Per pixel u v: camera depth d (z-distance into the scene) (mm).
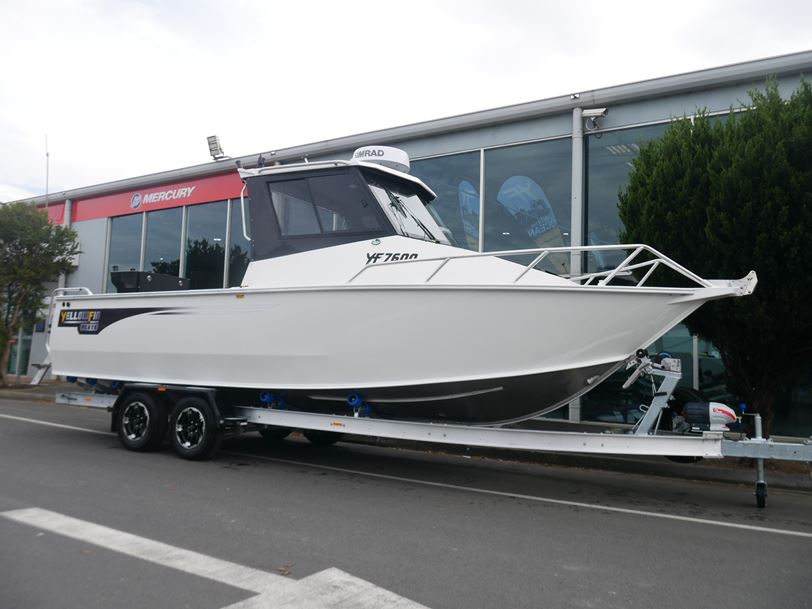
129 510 5414
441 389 6641
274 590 3723
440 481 7215
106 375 8680
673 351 10273
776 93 7434
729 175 7082
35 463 7367
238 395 8008
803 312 7020
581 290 5922
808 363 8312
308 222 7723
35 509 5363
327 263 7445
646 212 7871
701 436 5898
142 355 8281
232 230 15891
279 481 6855
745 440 5859
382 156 8109
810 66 9383
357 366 6785
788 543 5008
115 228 18641
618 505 6281
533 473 7957
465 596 3713
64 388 17078
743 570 4320
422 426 6602
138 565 4098
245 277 7930
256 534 4836
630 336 6039
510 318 6145
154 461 7676
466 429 6426
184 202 16828
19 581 3805
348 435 10164
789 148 6945
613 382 10320
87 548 4410
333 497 6191
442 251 6902
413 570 4133
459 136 12586
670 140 7898
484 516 5645
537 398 6602
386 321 6590
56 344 9195
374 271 7148
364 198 7426
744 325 7387
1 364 17125
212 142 15695
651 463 8031
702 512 6059
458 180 12609
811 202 6781
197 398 7707
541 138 11703
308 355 7000
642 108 10781
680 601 3729
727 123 7586
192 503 5727
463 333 6309
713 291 5719
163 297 8109
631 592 3854
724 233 7168
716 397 9859
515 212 11930
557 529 5273
